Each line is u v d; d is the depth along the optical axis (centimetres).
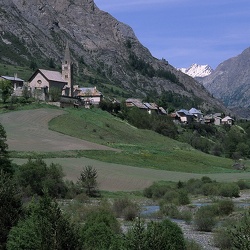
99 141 16725
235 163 17775
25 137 15362
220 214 7462
